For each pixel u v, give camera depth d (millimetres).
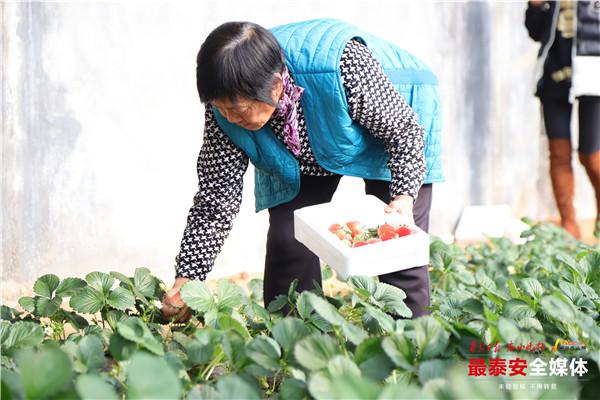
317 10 5316
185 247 2971
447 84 6039
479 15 6102
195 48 4887
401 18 5707
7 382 1961
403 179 2799
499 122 6367
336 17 5398
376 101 2711
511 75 6359
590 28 5676
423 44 5844
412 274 3066
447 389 1954
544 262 4031
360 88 2688
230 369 2537
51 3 4402
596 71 5672
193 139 4945
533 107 6504
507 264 4613
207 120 2852
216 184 2943
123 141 4711
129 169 4754
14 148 4352
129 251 4812
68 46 4480
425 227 3176
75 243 4613
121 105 4684
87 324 3127
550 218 6750
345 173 2961
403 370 2305
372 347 2219
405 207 2746
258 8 5082
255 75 2420
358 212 2857
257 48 2434
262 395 2531
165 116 4832
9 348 2465
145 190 4824
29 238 4445
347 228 2742
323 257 2660
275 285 3199
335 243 2568
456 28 6004
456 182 6242
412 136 2811
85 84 4555
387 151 2924
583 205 6965
